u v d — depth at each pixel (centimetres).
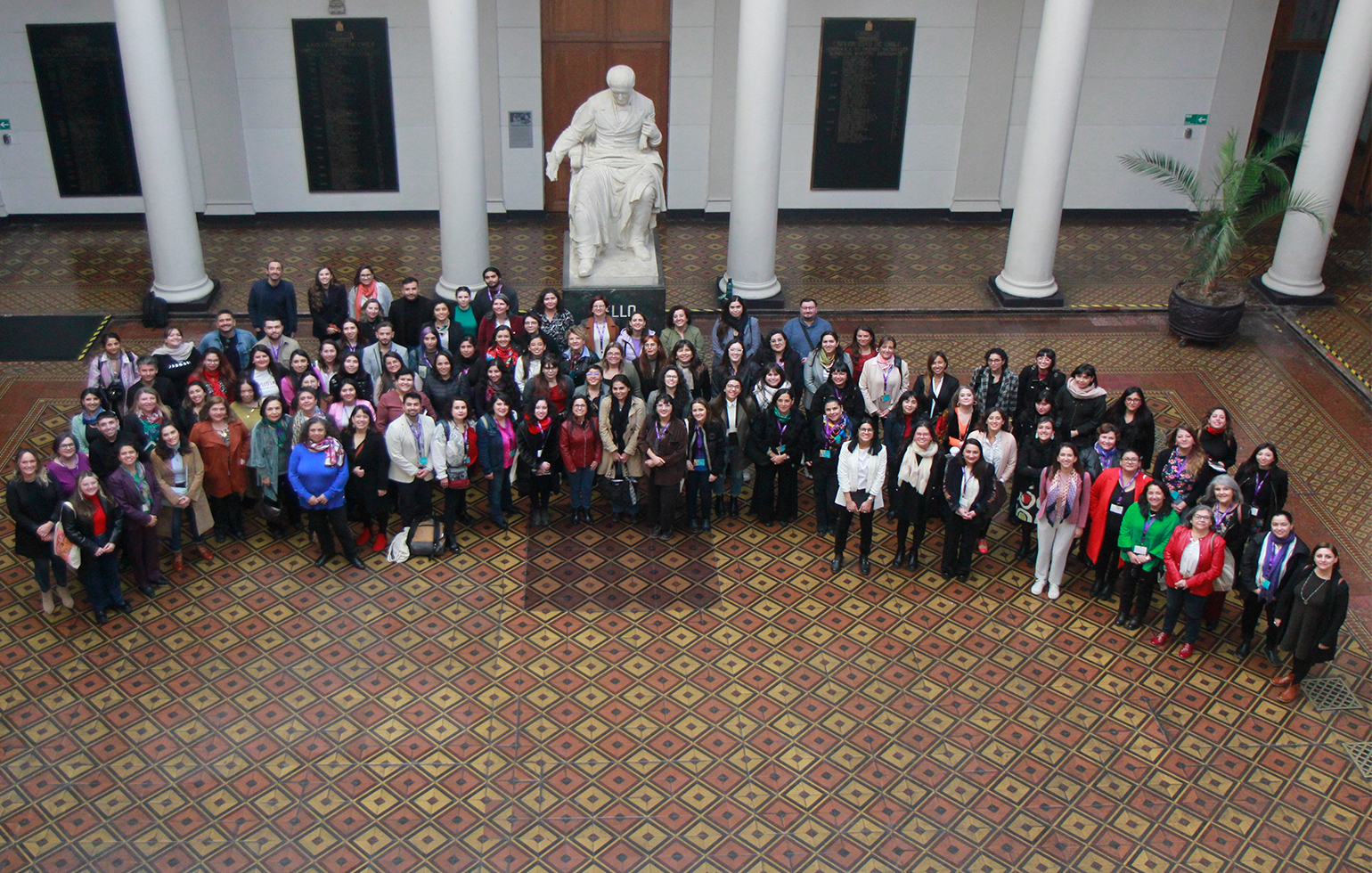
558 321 1085
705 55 1602
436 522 988
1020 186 1389
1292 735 810
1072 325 1404
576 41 1595
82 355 1271
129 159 1614
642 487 1034
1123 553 883
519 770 763
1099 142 1688
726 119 1638
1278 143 1361
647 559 975
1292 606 808
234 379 989
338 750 775
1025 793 758
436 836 714
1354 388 1262
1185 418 1202
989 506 905
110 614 892
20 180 1611
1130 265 1570
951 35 1608
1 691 816
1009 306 1427
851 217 1722
